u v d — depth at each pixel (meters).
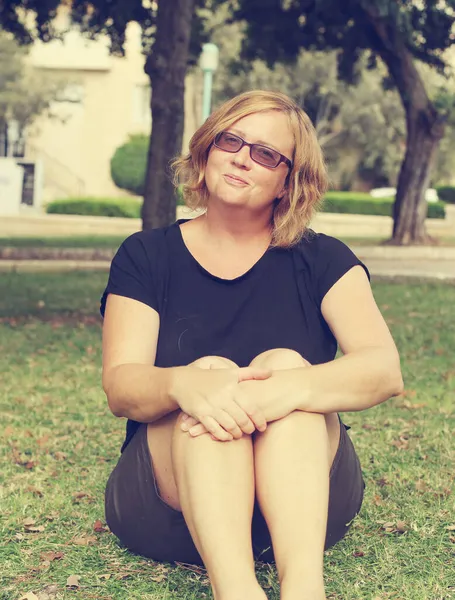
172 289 2.69
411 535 3.12
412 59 19.73
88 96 38.25
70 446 4.48
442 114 21.16
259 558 2.73
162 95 10.71
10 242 21.27
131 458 2.62
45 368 6.75
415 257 20.83
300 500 2.25
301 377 2.38
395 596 2.63
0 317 9.54
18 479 3.86
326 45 17.86
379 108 34.22
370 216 30.88
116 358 2.59
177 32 10.60
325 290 2.68
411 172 21.70
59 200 32.94
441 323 9.70
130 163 37.66
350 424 5.00
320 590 2.14
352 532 3.13
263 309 2.68
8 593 2.62
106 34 16.14
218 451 2.28
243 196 2.60
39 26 16.05
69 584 2.66
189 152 2.72
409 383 6.33
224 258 2.69
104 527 3.18
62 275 14.37
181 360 2.65
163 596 2.57
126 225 28.59
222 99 33.34
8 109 33.44
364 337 2.62
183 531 2.61
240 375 2.36
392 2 12.94
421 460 4.20
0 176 34.56
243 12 17.44
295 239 2.70
